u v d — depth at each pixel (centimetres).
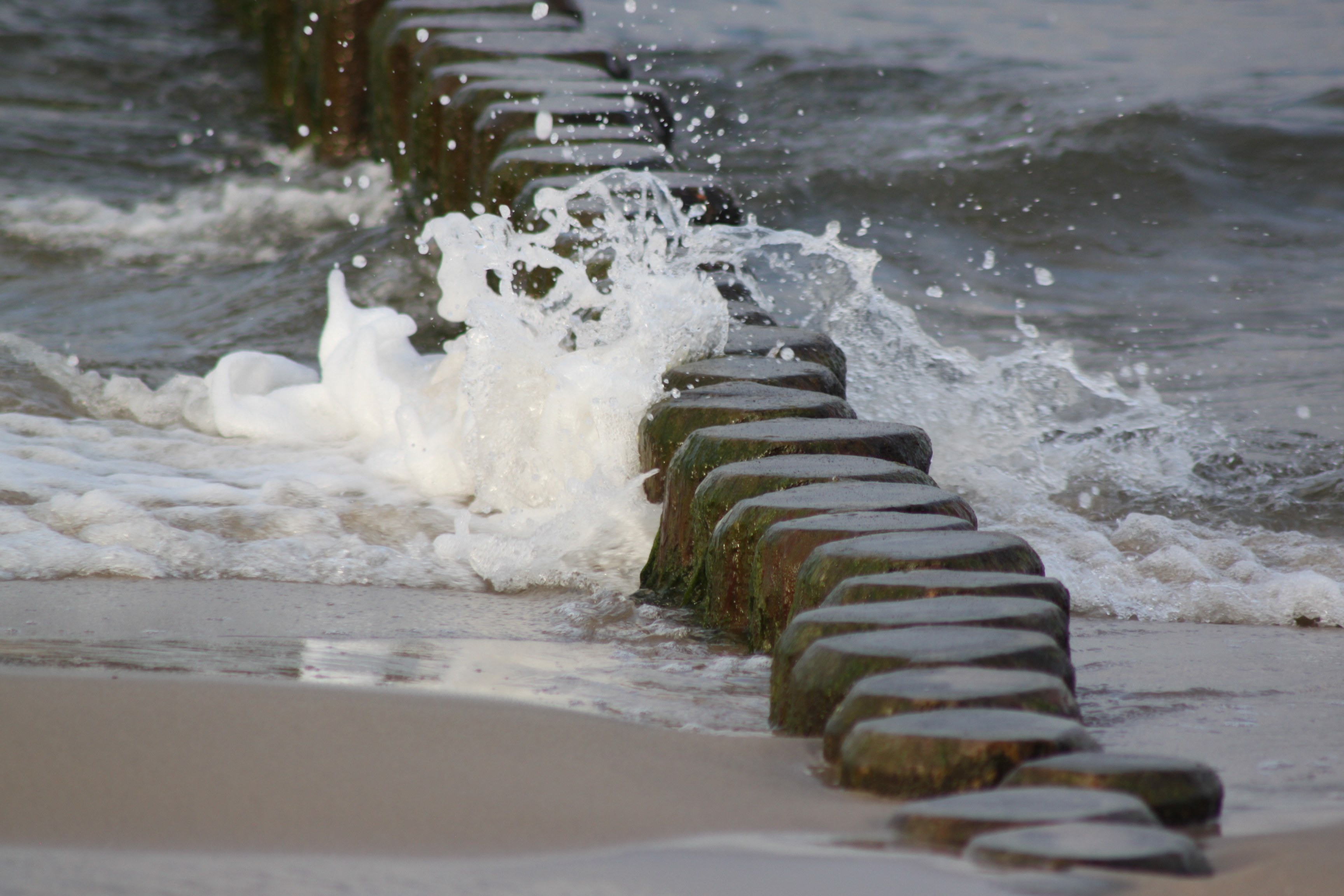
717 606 1359
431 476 1858
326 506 1772
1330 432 2272
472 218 3228
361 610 1414
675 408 1644
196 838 738
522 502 1777
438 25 3884
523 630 1367
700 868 709
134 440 2028
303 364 2570
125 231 3641
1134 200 4125
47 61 5344
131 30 5850
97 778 825
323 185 4119
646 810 811
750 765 917
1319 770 971
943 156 4356
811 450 1498
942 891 675
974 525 1327
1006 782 822
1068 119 4522
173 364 2539
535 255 2011
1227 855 754
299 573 1545
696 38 5997
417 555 1627
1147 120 4509
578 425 1761
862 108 4994
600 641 1327
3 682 1015
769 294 2900
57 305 3028
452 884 680
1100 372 2619
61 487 1766
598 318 2098
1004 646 970
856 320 2427
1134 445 2198
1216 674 1264
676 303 1866
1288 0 7262
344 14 4303
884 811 821
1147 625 1470
